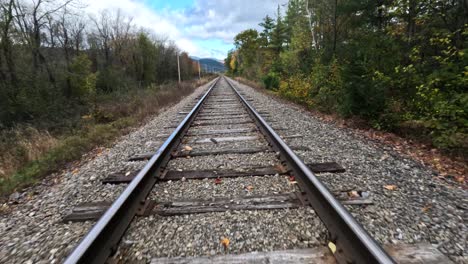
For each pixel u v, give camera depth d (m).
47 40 17.52
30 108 11.80
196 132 5.55
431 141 4.38
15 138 7.64
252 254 1.74
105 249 1.77
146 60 33.41
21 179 3.54
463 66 4.53
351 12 12.56
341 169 3.18
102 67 27.22
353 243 1.66
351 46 8.63
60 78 16.78
